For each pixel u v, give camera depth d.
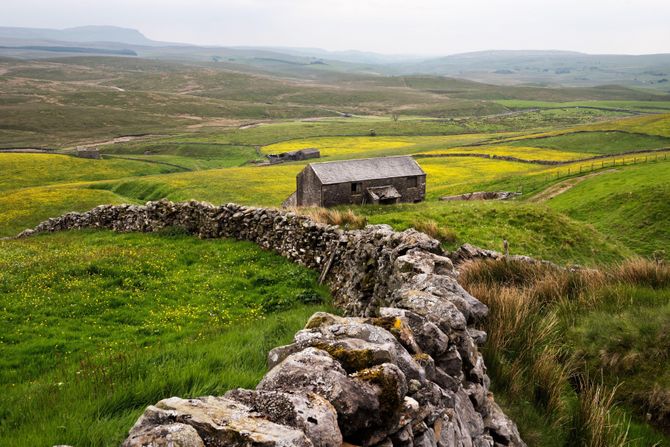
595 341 10.88
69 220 32.50
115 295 16.41
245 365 8.86
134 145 189.50
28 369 11.07
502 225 33.78
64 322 14.20
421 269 9.64
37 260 20.80
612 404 9.52
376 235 14.27
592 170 73.88
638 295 12.67
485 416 7.34
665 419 9.05
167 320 14.35
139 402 7.32
